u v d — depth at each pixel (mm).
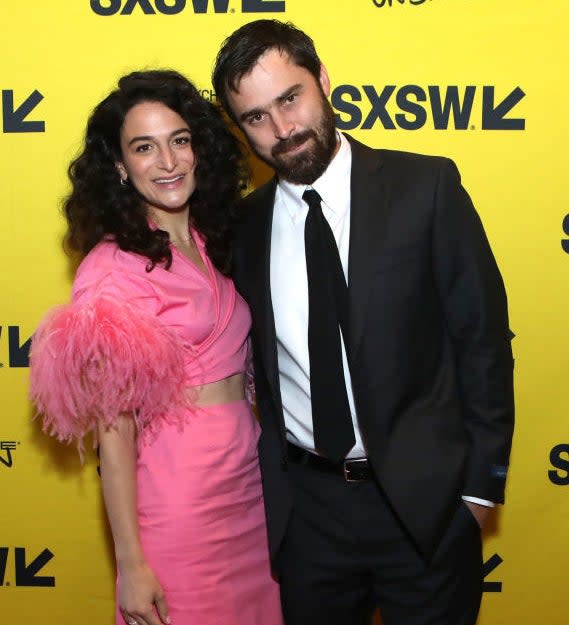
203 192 1462
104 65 1799
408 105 1797
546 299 1841
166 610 1319
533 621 1954
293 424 1394
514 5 1765
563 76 1777
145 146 1349
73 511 1955
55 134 1823
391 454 1262
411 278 1257
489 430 1293
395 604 1396
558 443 1887
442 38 1778
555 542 1924
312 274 1298
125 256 1328
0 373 1903
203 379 1354
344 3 1772
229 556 1367
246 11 1778
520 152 1804
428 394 1309
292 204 1365
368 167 1311
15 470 1941
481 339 1277
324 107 1275
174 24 1785
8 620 1990
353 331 1247
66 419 1279
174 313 1329
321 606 1454
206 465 1332
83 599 1984
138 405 1280
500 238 1827
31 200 1847
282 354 1391
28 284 1874
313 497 1402
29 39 1796
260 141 1280
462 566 1334
